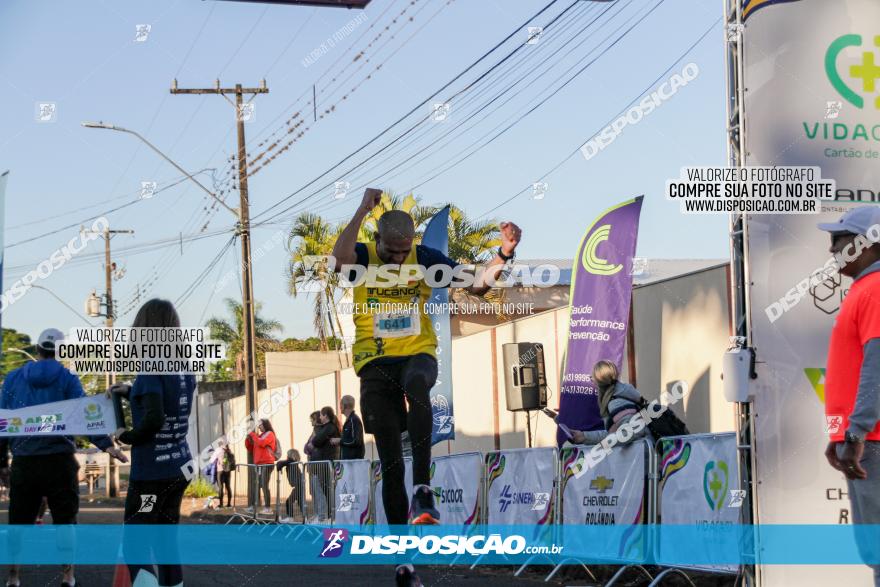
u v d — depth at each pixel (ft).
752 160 19.76
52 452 21.99
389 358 16.85
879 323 15.14
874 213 15.70
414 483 16.47
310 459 46.42
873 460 15.34
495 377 47.44
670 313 34.86
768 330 19.56
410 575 16.89
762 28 19.75
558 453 26.73
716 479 21.57
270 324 131.34
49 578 25.71
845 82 19.71
